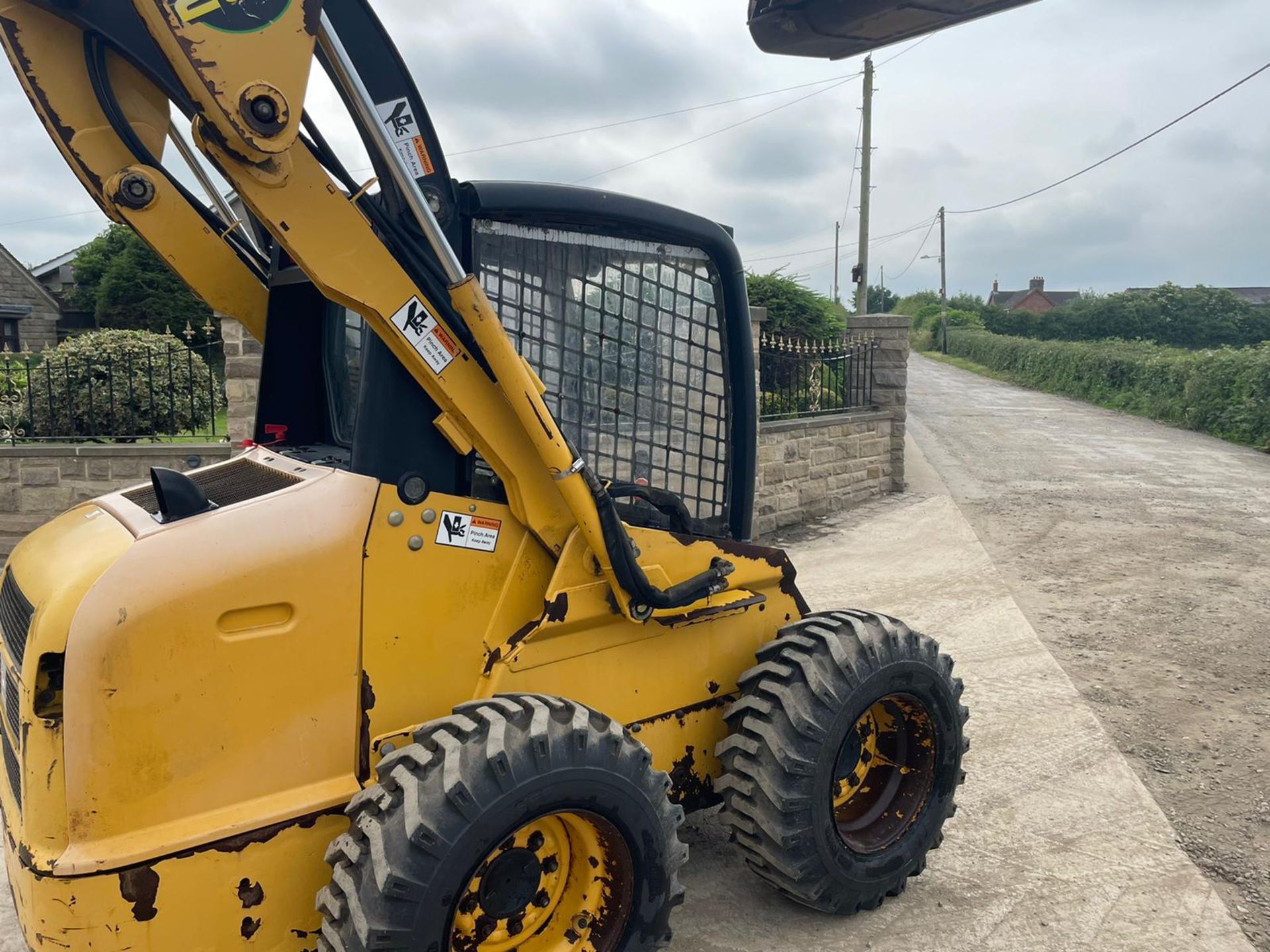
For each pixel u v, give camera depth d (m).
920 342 63.88
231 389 7.18
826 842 2.95
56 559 2.42
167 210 2.97
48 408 7.64
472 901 2.30
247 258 3.22
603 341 2.89
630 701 2.88
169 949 2.09
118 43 2.37
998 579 7.88
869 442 11.63
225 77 1.90
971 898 3.36
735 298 3.18
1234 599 7.31
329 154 2.33
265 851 2.20
